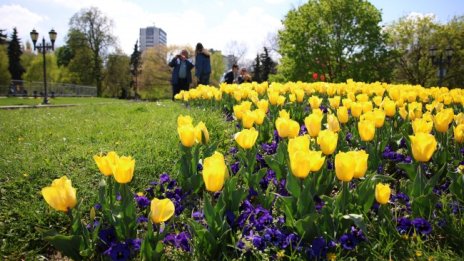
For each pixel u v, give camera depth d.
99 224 2.64
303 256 2.51
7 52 69.19
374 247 2.57
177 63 14.79
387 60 40.12
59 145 5.79
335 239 2.58
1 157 5.21
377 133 3.89
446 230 2.82
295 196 2.76
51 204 2.44
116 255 2.44
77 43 62.81
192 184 3.47
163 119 7.98
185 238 2.65
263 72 68.94
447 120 3.75
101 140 6.09
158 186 3.76
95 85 67.12
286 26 42.06
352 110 4.56
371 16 39.34
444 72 44.56
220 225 2.61
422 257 2.54
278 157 3.49
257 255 2.52
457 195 3.13
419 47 47.16
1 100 34.16
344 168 2.51
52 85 52.12
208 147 3.86
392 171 4.24
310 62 39.22
